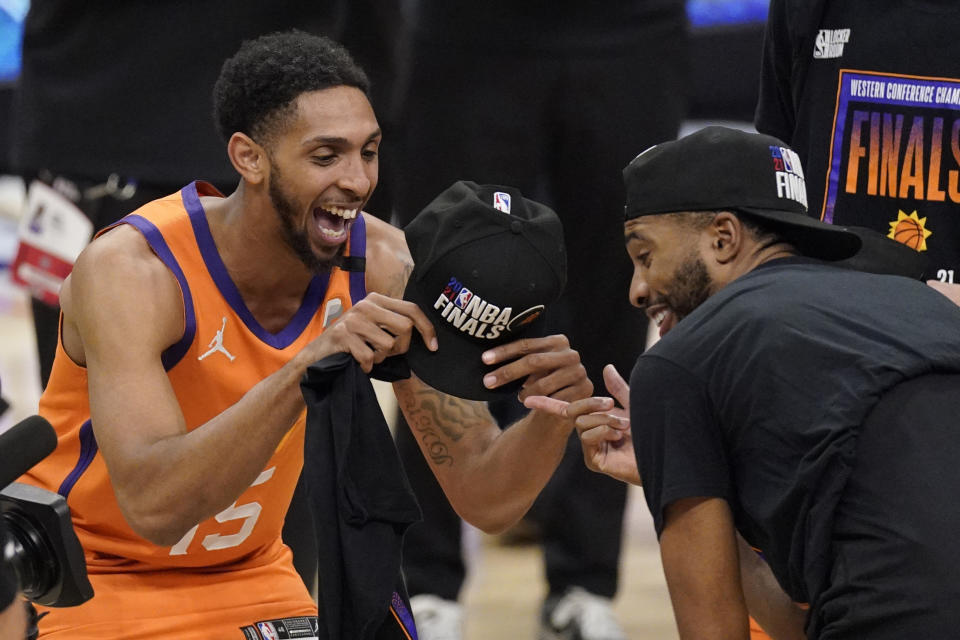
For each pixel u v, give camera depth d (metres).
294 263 9.09
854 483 7.12
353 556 8.23
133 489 8.45
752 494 7.39
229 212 9.07
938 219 9.97
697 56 20.77
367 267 9.69
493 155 14.53
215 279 9.05
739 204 7.90
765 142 8.09
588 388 8.88
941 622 6.82
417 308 8.39
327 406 8.26
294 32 9.20
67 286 9.20
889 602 6.93
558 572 14.66
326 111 8.62
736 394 7.35
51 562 7.46
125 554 9.65
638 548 17.92
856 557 7.08
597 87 14.46
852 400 7.12
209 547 9.70
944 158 9.91
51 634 9.40
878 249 8.97
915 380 7.23
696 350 7.50
